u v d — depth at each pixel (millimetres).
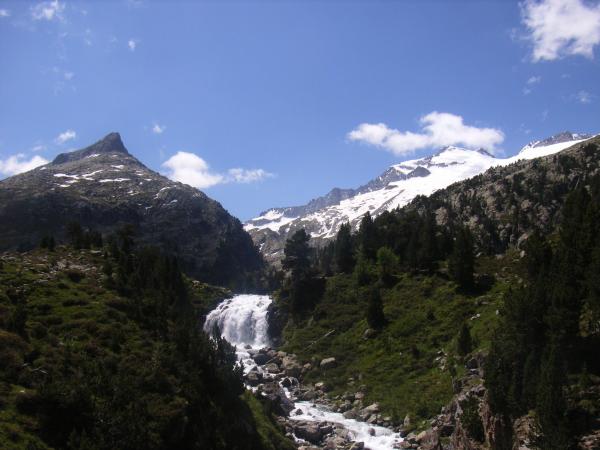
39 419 46531
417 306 107438
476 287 104125
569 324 55281
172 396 56562
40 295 73312
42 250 103438
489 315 88938
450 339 91250
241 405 67875
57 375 52938
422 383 82500
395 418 77438
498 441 51938
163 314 76250
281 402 83562
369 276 127625
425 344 93688
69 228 124500
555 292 58062
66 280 81188
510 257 117250
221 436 57219
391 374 89812
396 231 143375
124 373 56375
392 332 101750
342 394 90188
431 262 123312
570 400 48312
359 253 138625
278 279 156875
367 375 92750
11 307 65938
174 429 52531
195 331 70500
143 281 90875
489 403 54125
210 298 140875
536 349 55312
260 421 69500
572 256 66812
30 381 51156
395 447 68625
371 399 85000
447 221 180875
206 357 65312
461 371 76750
